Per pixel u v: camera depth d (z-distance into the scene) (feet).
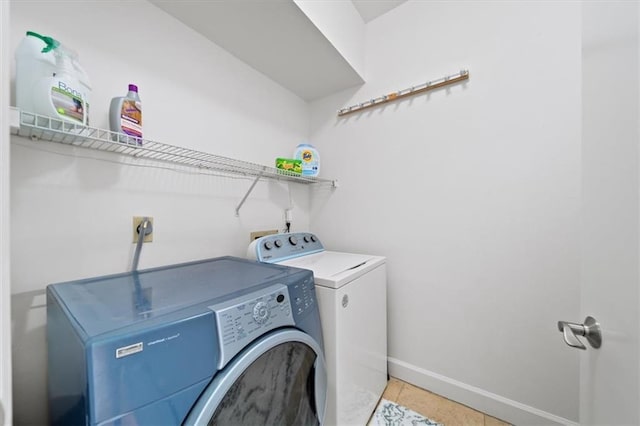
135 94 3.22
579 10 3.77
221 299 2.33
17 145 2.66
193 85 4.33
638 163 1.38
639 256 1.36
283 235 5.03
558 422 3.92
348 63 5.29
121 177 3.45
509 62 4.28
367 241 5.95
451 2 4.86
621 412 1.50
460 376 4.82
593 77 1.91
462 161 4.75
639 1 1.36
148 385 1.65
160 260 3.85
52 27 2.87
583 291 2.05
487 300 4.54
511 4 4.27
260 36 4.51
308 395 3.04
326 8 4.58
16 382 2.61
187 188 4.25
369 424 4.33
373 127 5.87
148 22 3.75
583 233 2.05
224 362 2.03
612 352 1.62
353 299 3.87
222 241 4.78
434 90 5.04
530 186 4.13
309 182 6.75
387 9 5.62
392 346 5.60
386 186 5.68
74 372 1.66
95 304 2.19
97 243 3.22
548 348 4.02
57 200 2.91
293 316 2.83
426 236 5.17
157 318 1.87
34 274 2.75
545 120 4.00
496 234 4.44
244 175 5.22
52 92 2.37
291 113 6.44
